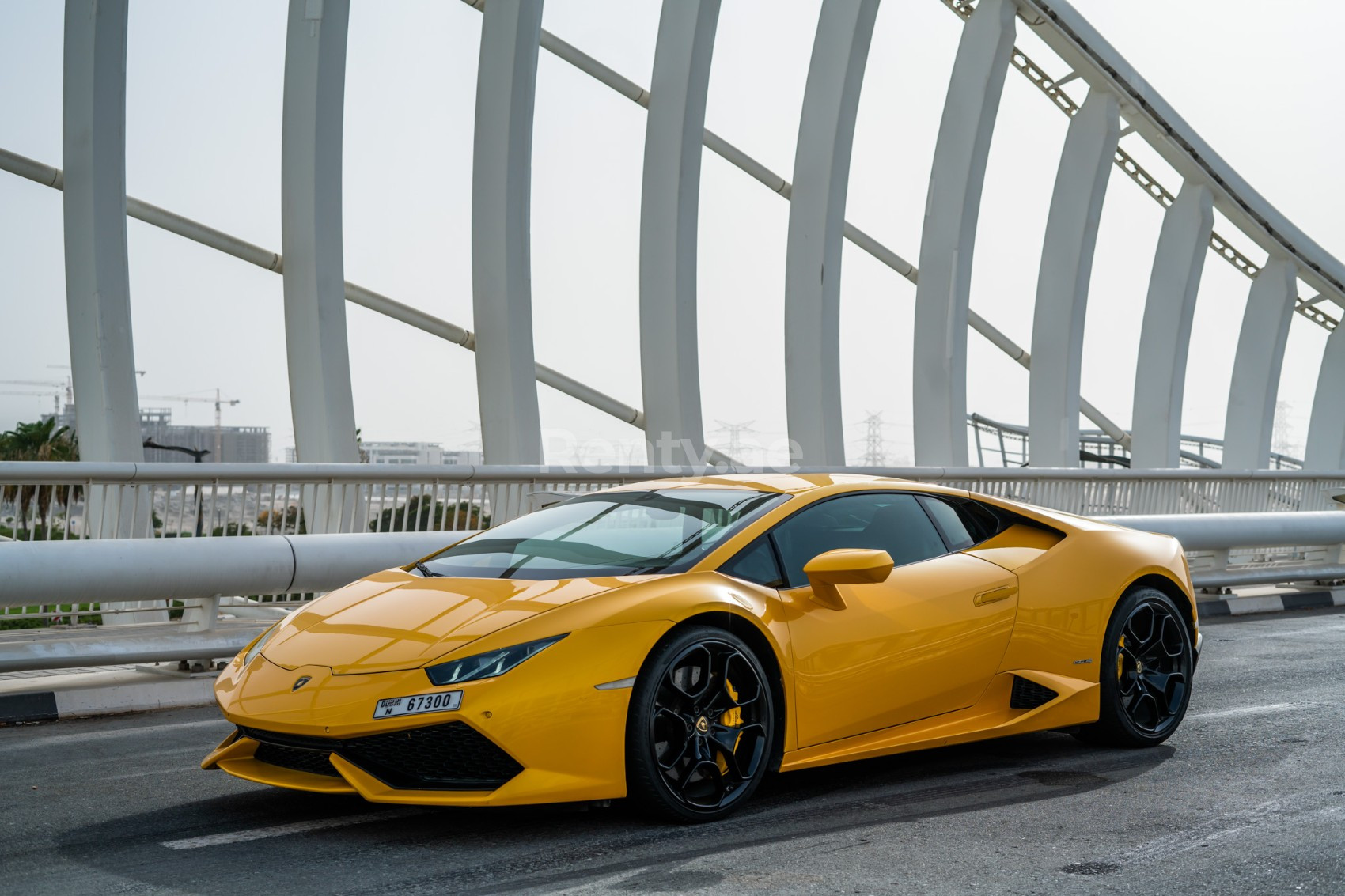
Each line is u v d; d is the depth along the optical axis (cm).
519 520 488
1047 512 514
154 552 619
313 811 395
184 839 363
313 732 348
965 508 489
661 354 1523
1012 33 1808
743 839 357
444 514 902
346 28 1239
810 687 402
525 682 347
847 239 2100
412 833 366
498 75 1371
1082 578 485
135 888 313
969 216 1803
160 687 612
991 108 1805
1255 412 2212
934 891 307
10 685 605
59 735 539
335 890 309
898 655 426
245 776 379
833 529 442
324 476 819
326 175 1226
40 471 690
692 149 1516
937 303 1811
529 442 1351
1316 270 2172
